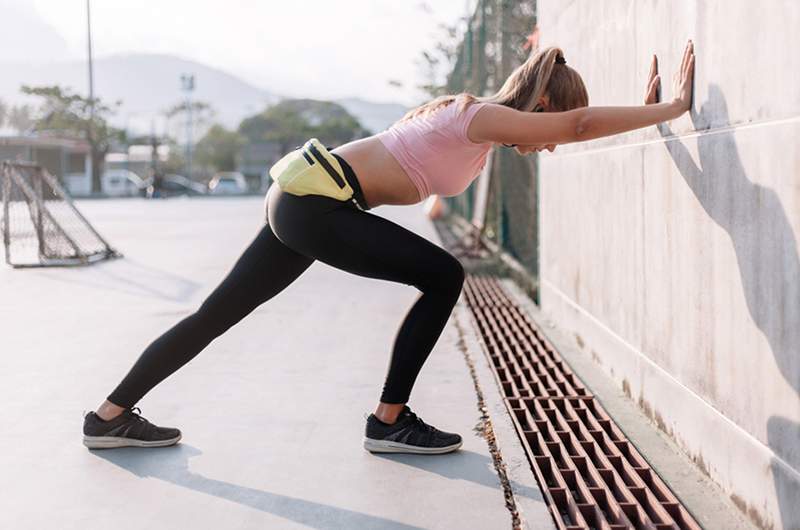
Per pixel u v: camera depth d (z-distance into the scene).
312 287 7.34
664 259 3.42
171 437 3.16
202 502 2.66
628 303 4.00
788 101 2.27
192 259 9.59
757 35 2.45
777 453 2.40
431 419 3.51
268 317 5.87
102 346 4.91
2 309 6.20
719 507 2.74
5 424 3.43
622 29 3.97
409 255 2.84
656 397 3.57
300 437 3.28
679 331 3.25
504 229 9.70
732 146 2.66
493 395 3.83
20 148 40.94
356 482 2.82
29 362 4.50
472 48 12.80
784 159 2.30
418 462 3.01
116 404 3.10
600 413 3.69
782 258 2.33
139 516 2.55
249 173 93.81
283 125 94.38
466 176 2.86
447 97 2.87
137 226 15.35
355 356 4.67
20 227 13.95
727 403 2.77
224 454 3.08
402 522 2.51
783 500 2.37
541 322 6.01
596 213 4.62
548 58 2.77
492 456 3.07
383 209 20.78
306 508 2.61
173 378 4.15
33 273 8.37
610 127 2.74
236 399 3.80
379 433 3.08
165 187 39.44
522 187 8.73
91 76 34.69
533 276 7.80
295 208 2.79
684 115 3.11
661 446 3.34
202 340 3.05
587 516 2.61
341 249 2.82
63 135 43.66
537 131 2.68
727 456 2.78
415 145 2.78
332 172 2.77
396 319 5.84
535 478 2.88
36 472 2.90
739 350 2.65
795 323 2.27
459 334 5.34
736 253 2.66
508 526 2.49
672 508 2.63
